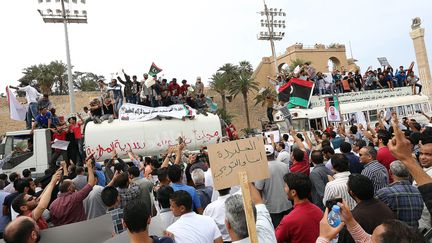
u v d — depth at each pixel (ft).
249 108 215.92
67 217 16.70
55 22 88.69
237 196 10.20
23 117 54.65
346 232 10.96
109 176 27.58
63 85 229.45
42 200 14.03
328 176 17.53
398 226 5.53
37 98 53.36
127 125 49.96
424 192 8.41
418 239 5.32
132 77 63.98
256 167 11.30
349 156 21.98
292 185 12.35
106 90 60.64
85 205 19.15
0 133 172.24
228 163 11.37
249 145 11.47
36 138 43.62
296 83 67.77
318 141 36.63
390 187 13.10
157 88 63.41
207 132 52.95
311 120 63.46
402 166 13.29
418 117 78.38
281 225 12.17
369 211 11.24
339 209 8.60
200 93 70.18
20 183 20.01
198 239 11.74
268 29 129.08
